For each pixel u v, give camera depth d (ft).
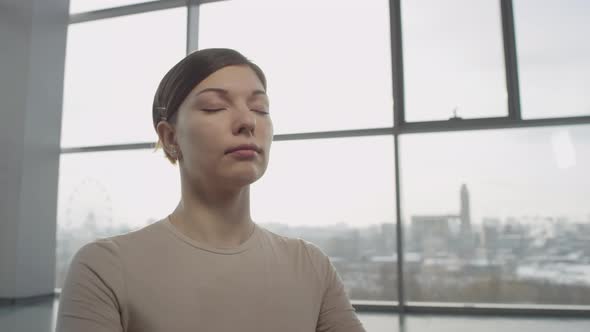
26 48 13.32
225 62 1.84
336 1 12.09
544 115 10.27
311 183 11.35
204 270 1.74
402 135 11.15
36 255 13.06
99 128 13.56
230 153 1.73
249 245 1.91
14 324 9.41
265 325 1.75
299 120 11.68
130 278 1.67
